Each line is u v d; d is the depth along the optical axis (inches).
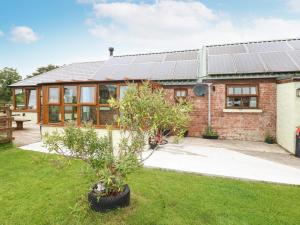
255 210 160.9
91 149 158.2
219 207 164.9
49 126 389.4
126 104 164.2
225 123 458.3
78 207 155.6
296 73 412.8
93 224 141.8
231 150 354.9
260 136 438.3
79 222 143.6
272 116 431.2
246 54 514.0
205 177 228.5
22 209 160.2
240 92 457.4
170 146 376.2
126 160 152.8
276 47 527.8
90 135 160.9
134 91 169.6
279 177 227.9
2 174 228.1
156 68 561.6
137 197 179.5
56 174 229.3
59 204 167.0
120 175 155.6
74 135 159.2
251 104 455.5
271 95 431.2
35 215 152.5
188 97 484.1
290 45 526.6
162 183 209.9
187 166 262.4
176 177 226.8
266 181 215.9
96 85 374.0
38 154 301.1
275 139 424.2
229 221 146.3
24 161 271.6
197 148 365.1
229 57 515.5
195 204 169.0
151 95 167.9
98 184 161.6
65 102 397.1
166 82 496.4
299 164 279.3
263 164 277.0
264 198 179.9
